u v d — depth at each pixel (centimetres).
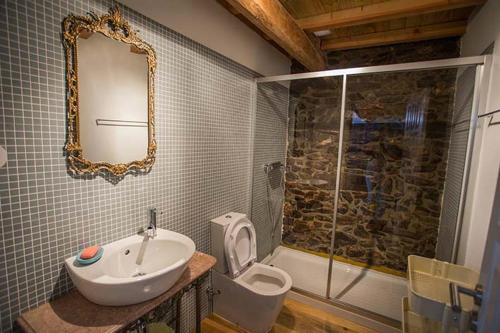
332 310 213
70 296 109
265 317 178
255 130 245
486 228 140
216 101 193
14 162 92
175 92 156
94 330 89
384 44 247
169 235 140
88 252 108
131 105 130
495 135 138
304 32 217
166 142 153
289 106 285
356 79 247
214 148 196
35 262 101
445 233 211
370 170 256
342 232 275
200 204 186
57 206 106
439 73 216
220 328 192
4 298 94
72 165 109
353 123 256
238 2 133
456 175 194
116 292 95
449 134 220
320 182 280
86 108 111
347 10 190
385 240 257
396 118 239
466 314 99
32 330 89
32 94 95
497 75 142
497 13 146
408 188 243
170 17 141
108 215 126
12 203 93
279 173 290
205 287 199
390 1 177
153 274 99
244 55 212
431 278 144
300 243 297
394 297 233
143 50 133
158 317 137
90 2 109
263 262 278
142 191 142
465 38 211
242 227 203
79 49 107
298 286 248
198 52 171
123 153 128
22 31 91
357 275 260
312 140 278
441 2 164
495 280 59
